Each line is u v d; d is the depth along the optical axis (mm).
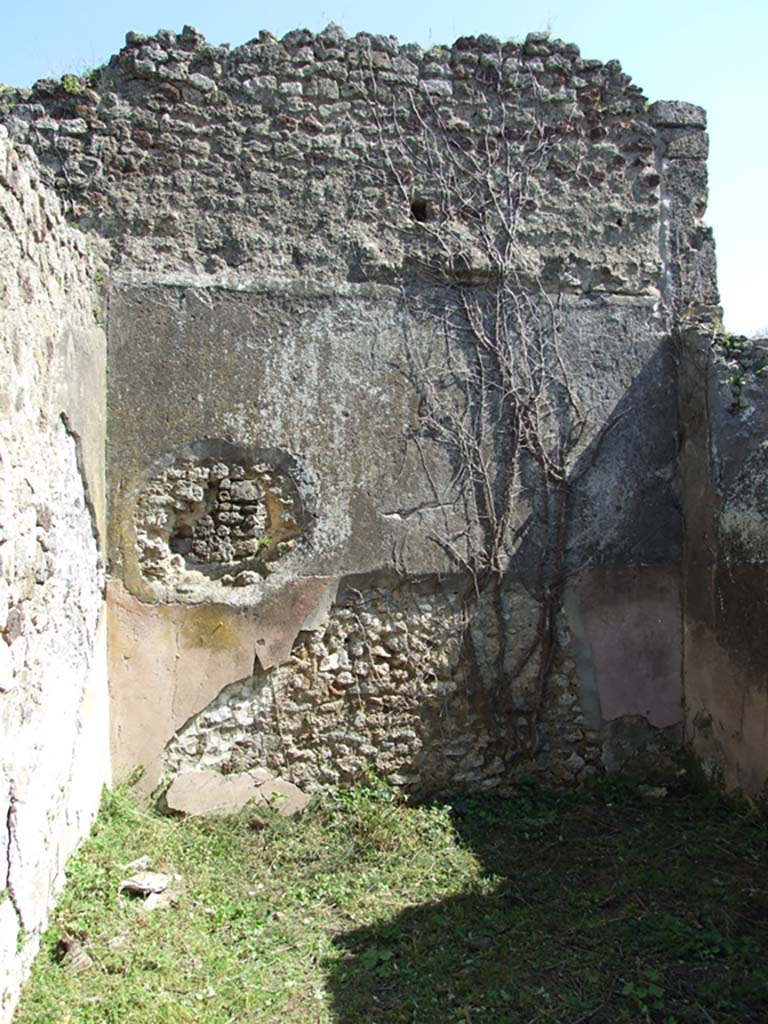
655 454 6172
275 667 5613
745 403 5516
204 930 4090
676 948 3832
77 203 5445
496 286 6000
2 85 5426
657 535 6148
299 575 5641
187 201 5586
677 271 6273
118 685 5414
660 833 5203
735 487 5484
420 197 5906
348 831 5301
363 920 4246
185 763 5496
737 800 5426
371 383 5777
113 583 5414
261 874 4750
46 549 3902
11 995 3242
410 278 5887
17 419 3469
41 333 3910
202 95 5621
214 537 5602
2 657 3207
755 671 5223
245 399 5598
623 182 6199
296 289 5688
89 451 4930
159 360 5488
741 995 3482
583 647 6047
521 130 6059
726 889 4363
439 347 5898
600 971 3684
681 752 6137
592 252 6141
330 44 5793
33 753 3617
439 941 4000
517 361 6004
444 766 5828
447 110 5953
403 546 5785
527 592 5980
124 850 4668
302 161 5742
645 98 6250
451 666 5855
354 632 5723
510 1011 3434
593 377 6105
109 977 3543
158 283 5504
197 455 5535
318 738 5660
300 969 3801
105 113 5492
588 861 4863
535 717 5957
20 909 3391
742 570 5359
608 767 6066
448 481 5875
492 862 4883
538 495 6008
